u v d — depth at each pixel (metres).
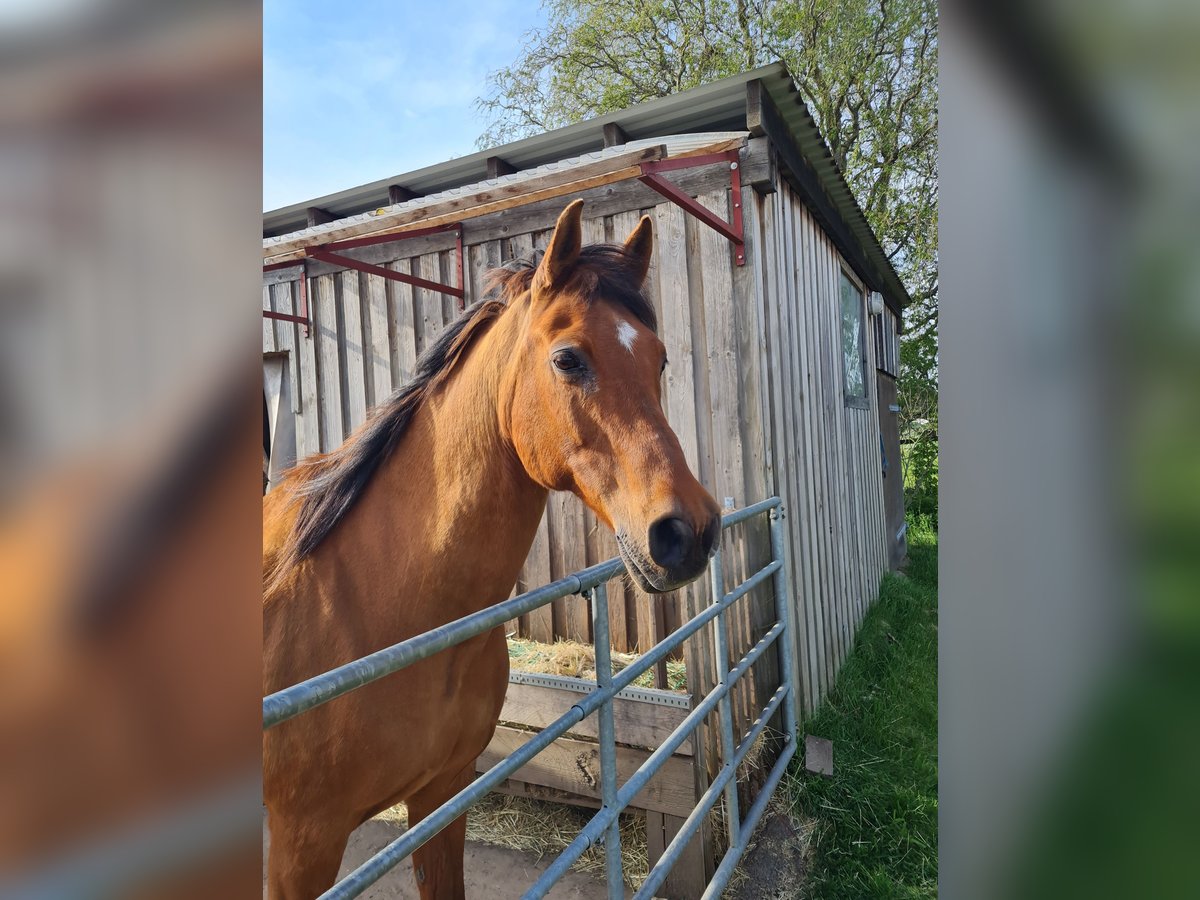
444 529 1.44
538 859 2.52
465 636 0.99
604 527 3.21
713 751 2.45
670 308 3.01
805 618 3.31
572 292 1.42
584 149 3.42
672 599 3.03
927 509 10.02
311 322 4.17
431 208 2.31
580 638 3.30
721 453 2.89
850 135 11.80
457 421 1.50
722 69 11.13
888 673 4.08
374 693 1.35
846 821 2.57
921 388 10.02
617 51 11.65
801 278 3.69
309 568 1.51
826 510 3.95
